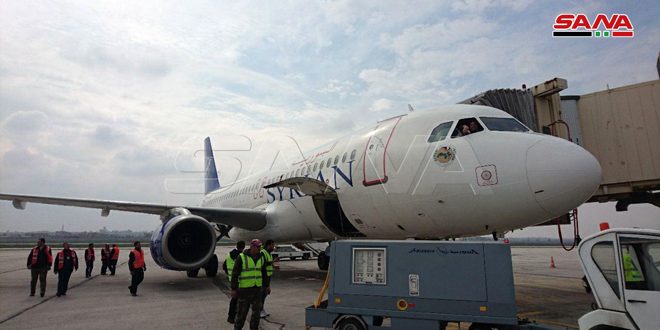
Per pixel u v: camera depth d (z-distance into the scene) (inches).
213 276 563.5
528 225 287.3
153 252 431.8
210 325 259.9
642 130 409.7
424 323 201.3
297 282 505.4
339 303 219.1
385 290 210.4
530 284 495.2
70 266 408.5
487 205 282.5
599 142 432.5
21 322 275.6
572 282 519.5
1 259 1221.1
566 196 257.9
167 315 292.5
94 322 272.2
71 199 473.1
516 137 288.8
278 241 538.0
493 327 199.2
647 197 433.4
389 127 372.5
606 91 434.3
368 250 219.5
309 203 444.8
